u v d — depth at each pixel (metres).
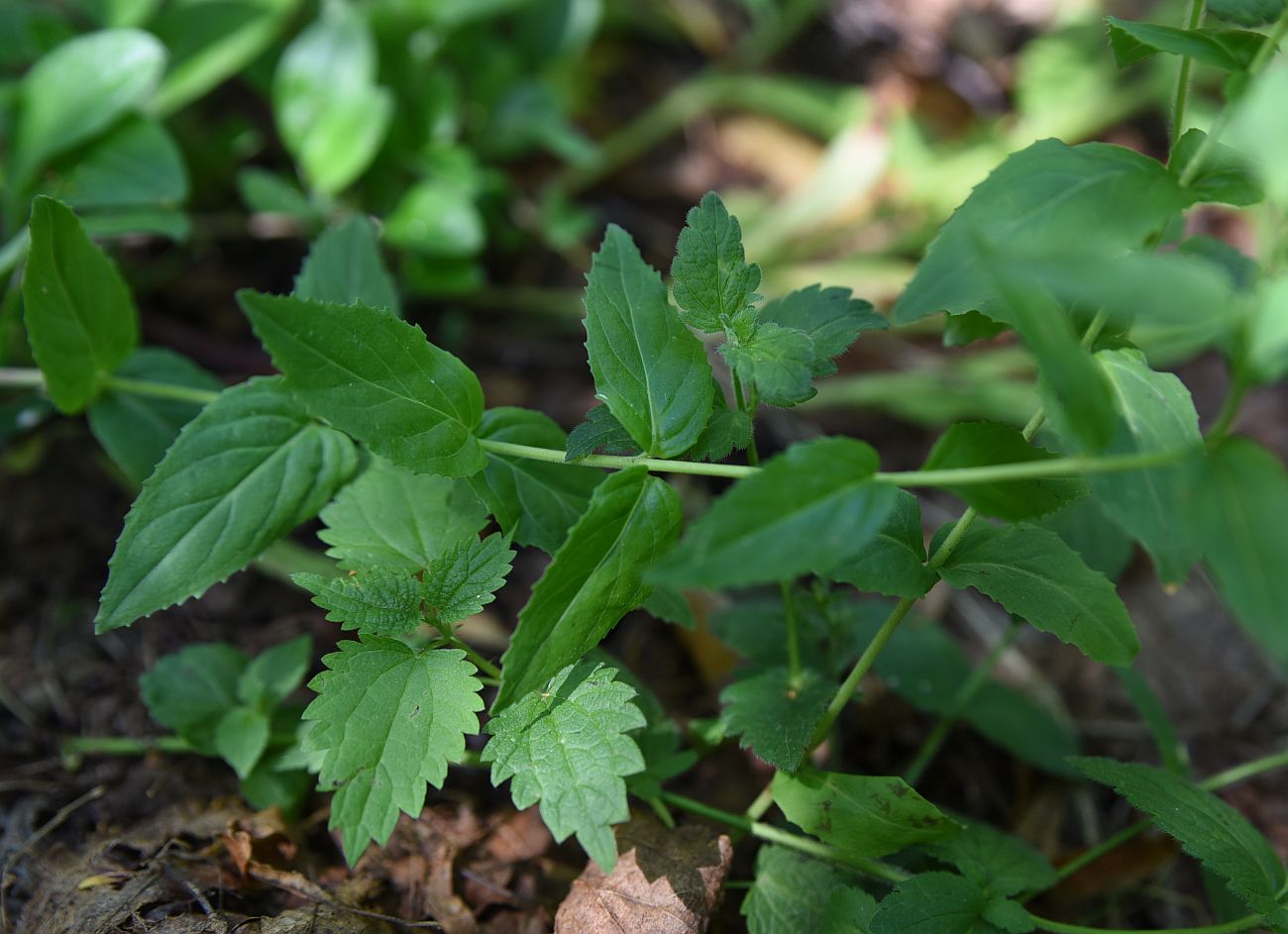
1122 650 0.46
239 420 0.49
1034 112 0.76
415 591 0.46
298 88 0.62
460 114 0.69
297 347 0.45
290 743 0.52
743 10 0.84
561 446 0.49
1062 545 0.46
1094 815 0.55
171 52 0.61
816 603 0.52
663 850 0.49
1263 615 0.41
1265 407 0.66
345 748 0.45
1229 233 0.73
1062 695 0.58
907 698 0.54
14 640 0.55
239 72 0.67
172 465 0.48
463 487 0.49
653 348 0.46
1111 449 0.44
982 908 0.47
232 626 0.56
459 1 0.65
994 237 0.43
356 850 0.45
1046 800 0.55
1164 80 0.74
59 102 0.58
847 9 0.83
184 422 0.53
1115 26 0.45
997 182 0.44
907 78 0.81
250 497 0.48
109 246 0.62
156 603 0.47
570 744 0.45
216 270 0.65
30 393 0.56
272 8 0.62
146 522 0.48
